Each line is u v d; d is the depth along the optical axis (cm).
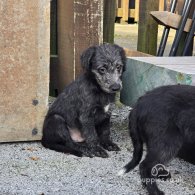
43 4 223
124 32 498
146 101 187
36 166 208
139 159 191
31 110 228
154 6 287
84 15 248
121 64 223
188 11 275
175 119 184
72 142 224
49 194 189
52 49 281
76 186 194
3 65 222
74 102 224
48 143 225
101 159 217
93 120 223
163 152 185
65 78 265
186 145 207
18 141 230
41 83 228
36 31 224
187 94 185
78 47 251
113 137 238
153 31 289
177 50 283
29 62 225
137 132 189
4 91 224
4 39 221
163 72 212
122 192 191
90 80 221
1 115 225
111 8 289
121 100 238
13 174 202
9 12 220
